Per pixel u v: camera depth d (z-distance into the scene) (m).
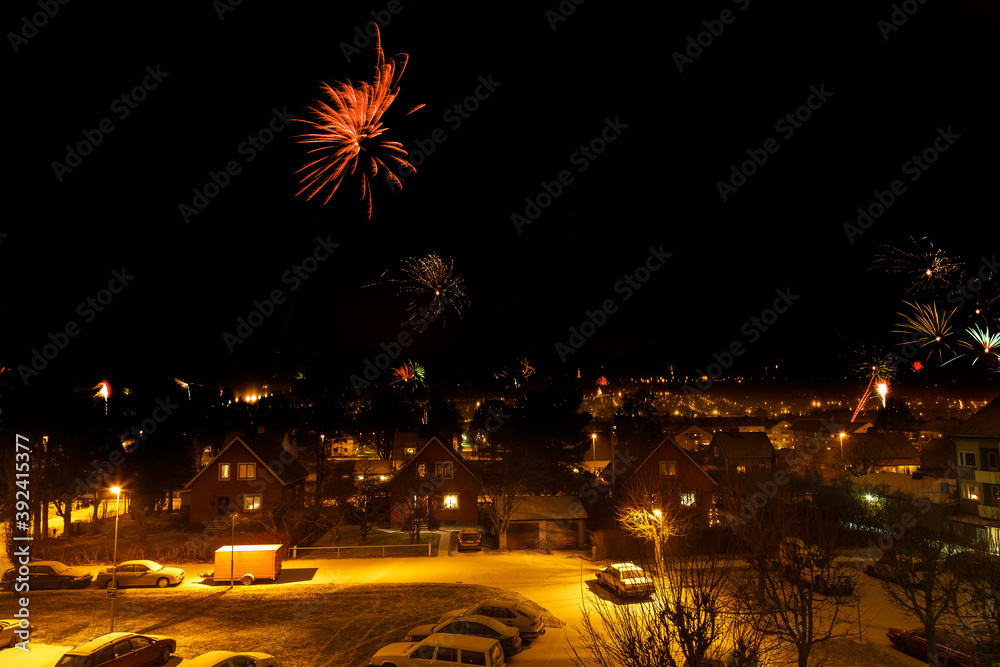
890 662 23.20
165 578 34.81
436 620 27.56
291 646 24.44
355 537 49.16
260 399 79.81
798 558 23.91
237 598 31.66
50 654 23.36
